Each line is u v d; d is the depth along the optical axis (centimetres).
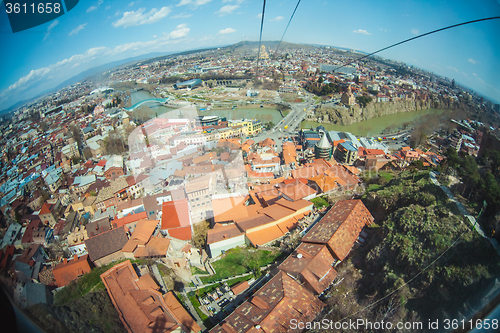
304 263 2278
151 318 2150
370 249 2192
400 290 1623
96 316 2120
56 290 2689
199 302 2609
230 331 2003
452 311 1384
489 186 1515
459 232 1580
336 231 2436
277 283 2248
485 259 1426
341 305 1850
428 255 1650
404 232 1950
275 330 1894
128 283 2580
